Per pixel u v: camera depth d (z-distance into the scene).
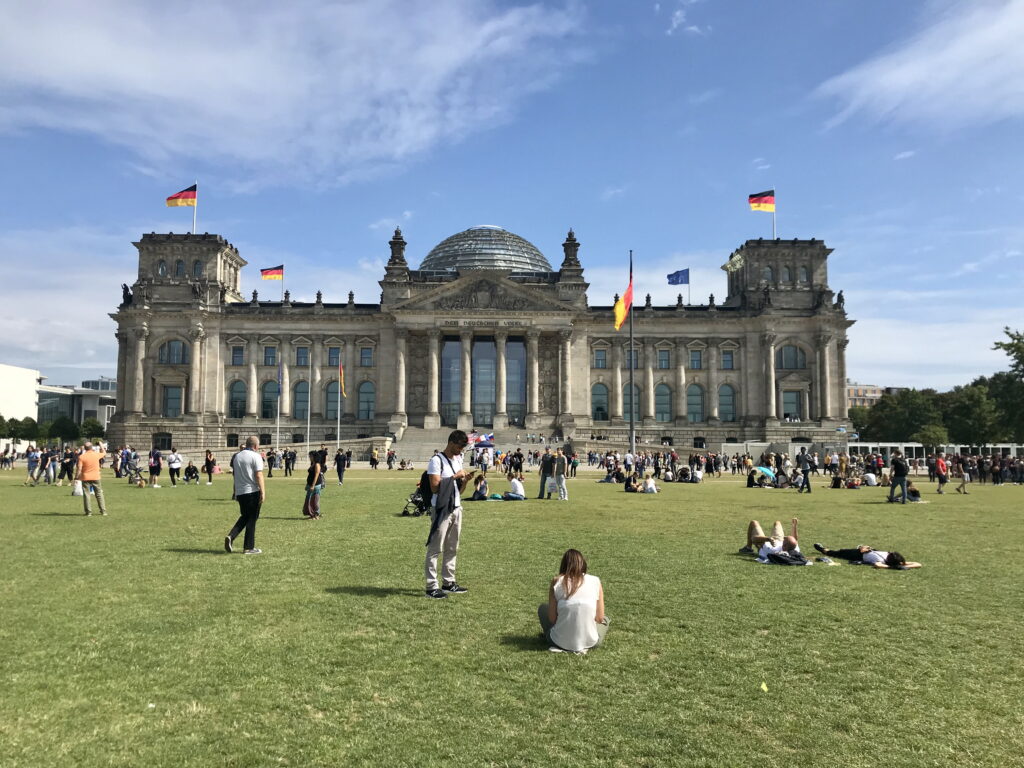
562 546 26.12
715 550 25.48
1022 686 12.27
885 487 65.50
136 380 131.75
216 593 17.83
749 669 12.95
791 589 19.19
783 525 33.06
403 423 129.00
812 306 139.25
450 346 138.88
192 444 130.62
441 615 16.17
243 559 22.58
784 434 133.12
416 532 29.41
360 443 117.88
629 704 11.34
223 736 10.03
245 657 13.09
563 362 132.38
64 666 12.48
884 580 20.53
